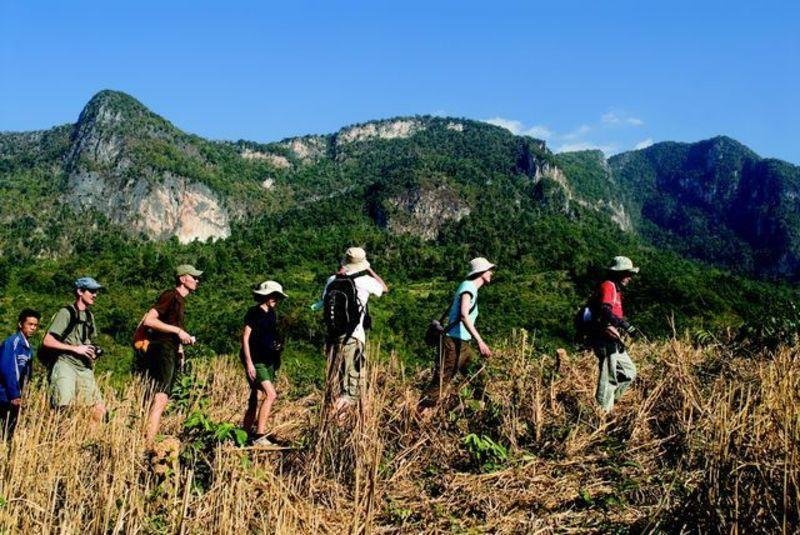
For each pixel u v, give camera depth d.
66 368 4.83
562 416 4.55
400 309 55.09
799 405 3.11
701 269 124.00
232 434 3.81
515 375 5.18
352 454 3.70
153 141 186.75
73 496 3.16
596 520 3.09
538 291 71.44
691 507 2.83
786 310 6.27
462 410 4.60
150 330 4.70
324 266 98.25
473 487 3.57
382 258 107.69
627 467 3.70
